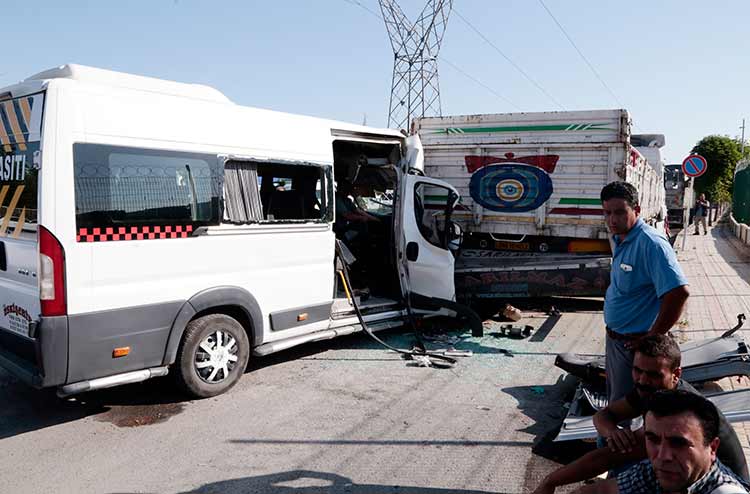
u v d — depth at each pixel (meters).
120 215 4.86
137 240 4.96
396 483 4.05
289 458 4.39
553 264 8.70
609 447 2.85
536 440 4.75
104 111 4.80
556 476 2.92
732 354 5.23
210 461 4.32
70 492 3.88
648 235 3.48
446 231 8.05
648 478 2.43
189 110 5.40
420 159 7.99
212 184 5.52
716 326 8.49
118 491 3.90
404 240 7.60
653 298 3.53
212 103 5.60
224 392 5.69
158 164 5.12
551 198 9.13
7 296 4.98
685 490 2.15
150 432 4.81
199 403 5.44
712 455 2.15
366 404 5.48
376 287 8.11
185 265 5.31
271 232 6.06
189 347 5.37
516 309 9.01
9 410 5.25
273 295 6.12
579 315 9.34
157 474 4.12
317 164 6.54
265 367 6.55
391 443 4.66
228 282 5.68
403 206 7.62
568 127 8.88
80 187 4.62
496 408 5.43
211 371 5.58
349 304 7.21
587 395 4.99
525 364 6.78
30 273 4.66
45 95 4.51
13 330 4.95
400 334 8.05
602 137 8.64
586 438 4.23
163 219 5.14
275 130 6.12
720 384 5.85
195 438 4.70
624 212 3.54
